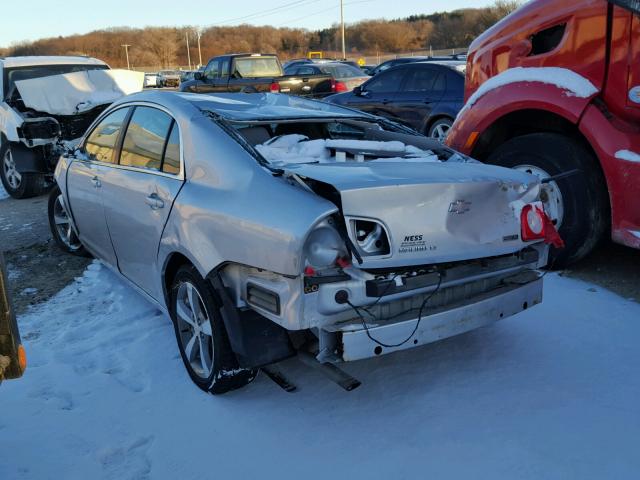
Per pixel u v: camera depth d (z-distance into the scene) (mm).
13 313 2143
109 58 103188
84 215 4711
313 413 2992
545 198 4617
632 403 2967
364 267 2566
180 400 3168
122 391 3273
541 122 5066
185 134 3383
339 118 4074
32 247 6227
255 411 3029
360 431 2834
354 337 2553
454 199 2770
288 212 2600
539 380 3191
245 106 3947
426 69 9992
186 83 16266
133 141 3977
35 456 2762
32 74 9367
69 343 3902
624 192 4230
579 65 4465
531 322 3865
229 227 2809
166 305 3543
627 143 4188
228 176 3023
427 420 2887
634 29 4117
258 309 2703
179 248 3172
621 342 3568
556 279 4613
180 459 2711
